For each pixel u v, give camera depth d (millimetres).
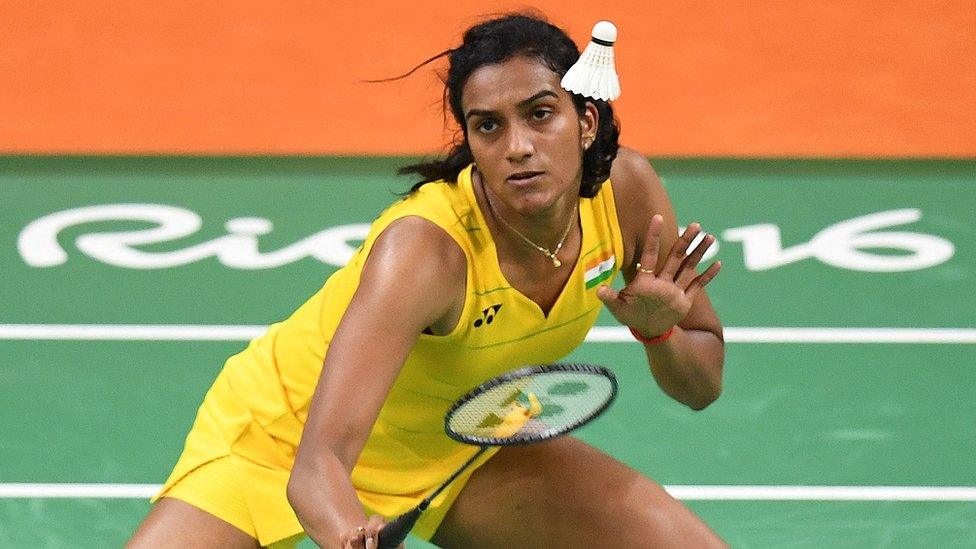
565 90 12938
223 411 15484
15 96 30875
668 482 21484
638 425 22688
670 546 15055
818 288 25969
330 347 12789
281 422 15109
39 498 21047
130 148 29938
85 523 20500
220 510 15094
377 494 15555
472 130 13008
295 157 29672
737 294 25781
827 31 32250
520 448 15680
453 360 14203
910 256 26875
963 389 23500
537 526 15578
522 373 12938
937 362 24125
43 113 30594
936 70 31453
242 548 15211
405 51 31562
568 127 13000
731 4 32812
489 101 12742
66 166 29484
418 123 30312
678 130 30109
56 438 22344
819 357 24234
